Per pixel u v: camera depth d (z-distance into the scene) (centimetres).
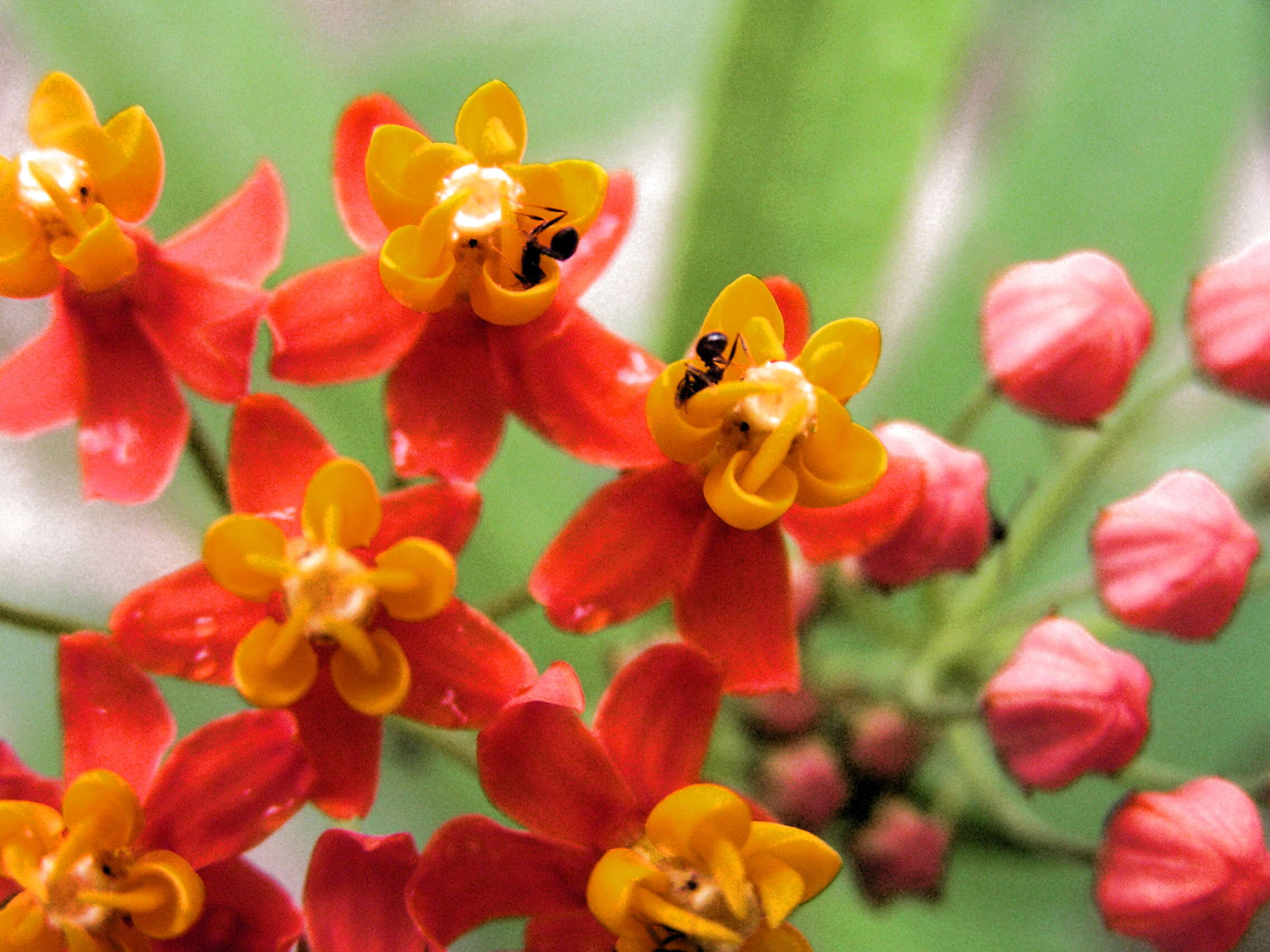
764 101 10
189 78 10
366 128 8
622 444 8
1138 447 11
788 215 10
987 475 9
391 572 8
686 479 8
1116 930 9
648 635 10
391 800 10
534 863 8
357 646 8
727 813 8
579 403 8
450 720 8
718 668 8
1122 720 9
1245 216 15
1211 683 11
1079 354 9
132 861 8
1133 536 9
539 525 10
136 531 13
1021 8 14
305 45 12
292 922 8
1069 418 9
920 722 10
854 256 10
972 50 14
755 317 8
